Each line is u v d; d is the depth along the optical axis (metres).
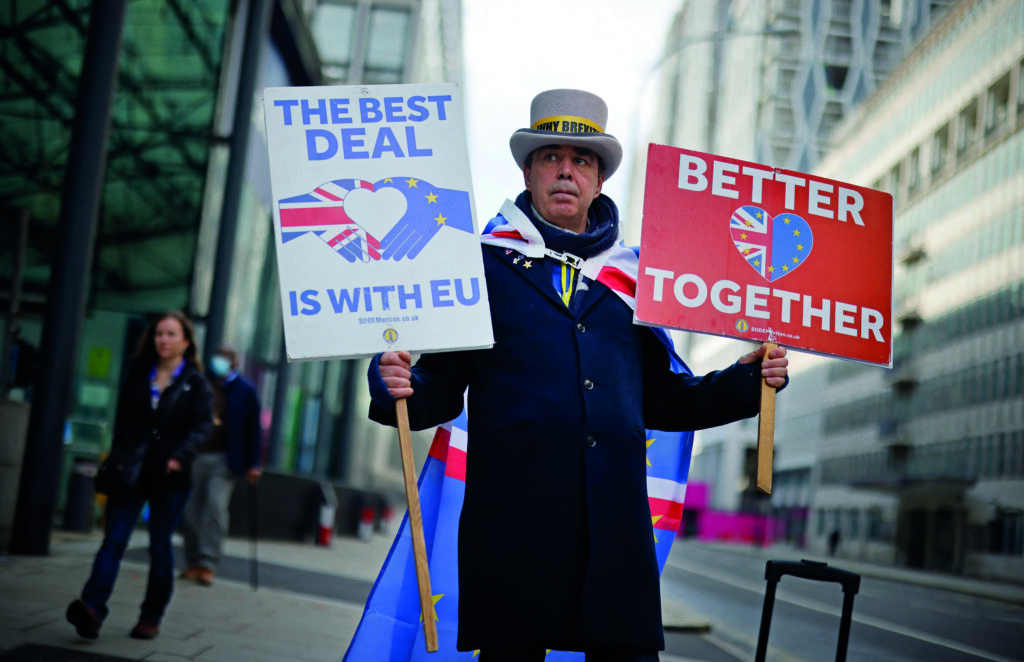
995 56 47.25
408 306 3.05
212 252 18.89
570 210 3.13
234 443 8.86
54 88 16.94
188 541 8.83
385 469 63.94
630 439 2.91
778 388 3.04
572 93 3.20
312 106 3.20
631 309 3.14
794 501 72.56
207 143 18.16
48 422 9.27
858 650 8.73
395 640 3.26
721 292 3.21
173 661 4.84
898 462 54.78
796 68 91.88
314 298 3.04
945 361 50.03
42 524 9.20
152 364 5.70
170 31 17.58
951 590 26.62
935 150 53.41
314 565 12.21
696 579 17.73
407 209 3.13
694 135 126.31
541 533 2.77
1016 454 42.38
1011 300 43.88
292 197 3.12
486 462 2.88
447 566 3.33
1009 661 8.79
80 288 9.59
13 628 5.23
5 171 17.34
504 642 2.72
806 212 3.33
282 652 5.58
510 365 2.96
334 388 33.03
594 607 2.72
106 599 5.32
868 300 3.33
